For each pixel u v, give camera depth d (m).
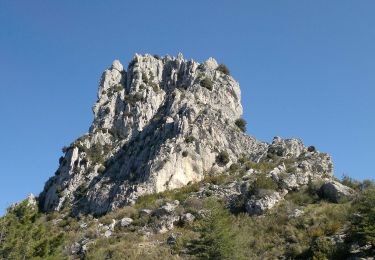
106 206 78.12
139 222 61.94
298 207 54.06
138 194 74.56
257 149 87.75
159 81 118.81
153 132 92.88
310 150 83.69
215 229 42.16
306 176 62.69
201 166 80.75
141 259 48.41
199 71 114.44
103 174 90.81
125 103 110.56
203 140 84.62
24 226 45.34
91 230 62.94
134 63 123.50
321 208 51.88
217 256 41.19
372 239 36.16
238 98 108.31
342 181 62.00
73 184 91.81
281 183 60.50
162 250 50.62
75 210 82.31
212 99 102.88
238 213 57.62
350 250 37.50
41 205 94.25
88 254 52.62
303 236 45.41
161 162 79.25
